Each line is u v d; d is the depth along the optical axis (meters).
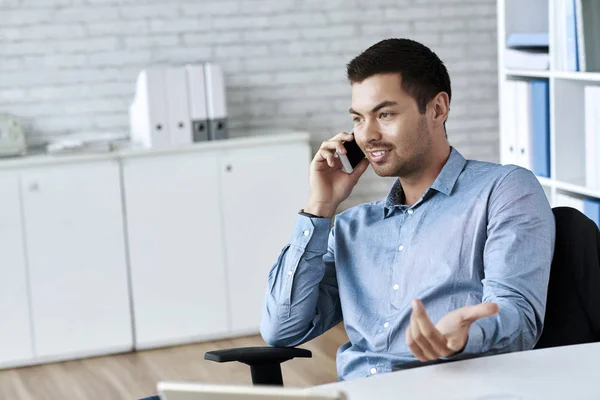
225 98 5.53
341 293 2.58
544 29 4.58
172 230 5.22
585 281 2.37
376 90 2.40
